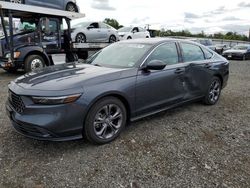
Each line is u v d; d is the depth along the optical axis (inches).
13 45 346.3
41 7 358.0
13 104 138.0
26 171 116.9
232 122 184.9
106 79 141.2
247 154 136.2
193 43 207.3
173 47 185.8
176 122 180.5
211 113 203.9
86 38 520.1
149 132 161.3
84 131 135.7
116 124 149.4
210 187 107.0
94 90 133.9
